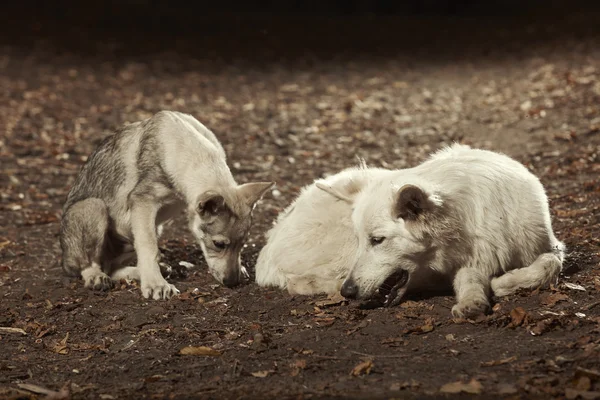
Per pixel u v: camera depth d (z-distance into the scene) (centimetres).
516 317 637
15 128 1691
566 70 1898
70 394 575
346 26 3147
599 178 1091
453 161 730
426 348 607
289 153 1473
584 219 916
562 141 1336
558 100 1602
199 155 813
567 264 766
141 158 832
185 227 1066
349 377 565
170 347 663
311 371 584
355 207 725
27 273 912
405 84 2059
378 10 3612
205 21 3139
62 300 805
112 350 670
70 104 1931
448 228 691
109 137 895
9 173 1393
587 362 547
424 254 700
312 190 802
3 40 2650
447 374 553
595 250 804
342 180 783
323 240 759
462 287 686
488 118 1578
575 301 673
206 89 2100
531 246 717
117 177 854
